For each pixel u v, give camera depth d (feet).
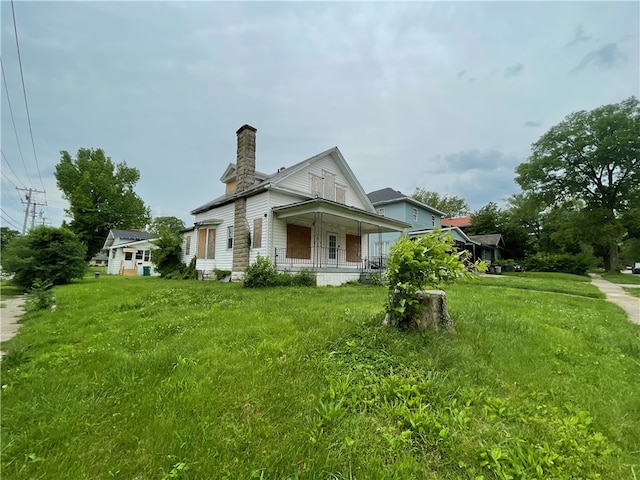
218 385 7.62
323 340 10.84
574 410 6.76
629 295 35.29
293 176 42.29
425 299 11.92
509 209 116.78
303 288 30.35
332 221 45.37
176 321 14.65
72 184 104.68
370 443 5.58
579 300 27.45
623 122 66.13
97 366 9.13
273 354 9.71
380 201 74.23
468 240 82.48
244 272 40.16
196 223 49.80
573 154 73.51
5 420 6.17
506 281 46.78
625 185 69.62
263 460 5.08
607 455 5.32
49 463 5.05
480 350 10.13
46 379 8.20
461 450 5.39
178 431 5.80
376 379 7.97
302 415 6.45
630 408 6.90
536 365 9.18
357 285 37.24
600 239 70.23
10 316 19.79
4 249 38.45
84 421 6.21
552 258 79.97
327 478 4.77
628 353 11.06
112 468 4.97
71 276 40.37
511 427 6.11
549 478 4.76
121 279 50.06
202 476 4.76
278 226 39.09
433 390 7.43
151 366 8.85
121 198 112.27
